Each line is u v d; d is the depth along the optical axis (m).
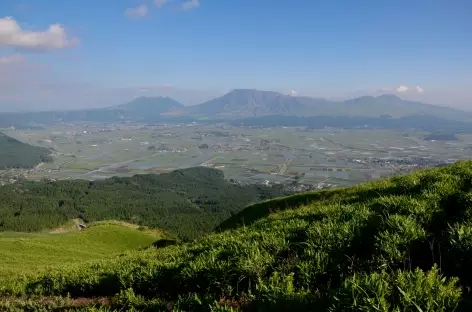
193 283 9.08
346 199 16.31
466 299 6.02
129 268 11.52
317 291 6.95
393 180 19.06
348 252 8.79
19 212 117.69
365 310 5.30
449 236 7.89
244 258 8.87
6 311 10.36
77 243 36.03
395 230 8.80
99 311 8.29
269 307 6.65
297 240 10.09
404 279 5.91
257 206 28.55
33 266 25.59
